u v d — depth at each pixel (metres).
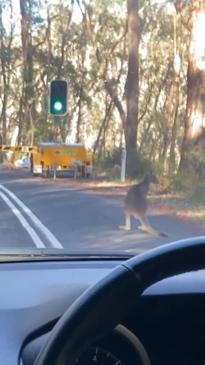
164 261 2.66
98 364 3.14
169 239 15.30
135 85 40.53
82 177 40.72
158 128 48.12
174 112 54.88
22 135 66.00
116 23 61.88
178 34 52.78
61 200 24.97
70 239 15.10
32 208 21.84
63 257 4.49
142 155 36.56
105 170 43.03
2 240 14.79
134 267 2.67
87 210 21.28
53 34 69.31
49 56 65.81
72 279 3.92
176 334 3.38
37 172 41.38
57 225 17.50
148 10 60.88
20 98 67.88
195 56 28.17
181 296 3.35
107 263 4.34
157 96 63.84
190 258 2.66
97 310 2.68
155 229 17.16
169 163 32.31
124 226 16.83
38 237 15.32
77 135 68.75
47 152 40.88
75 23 66.94
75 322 2.68
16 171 48.91
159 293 3.34
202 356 3.40
